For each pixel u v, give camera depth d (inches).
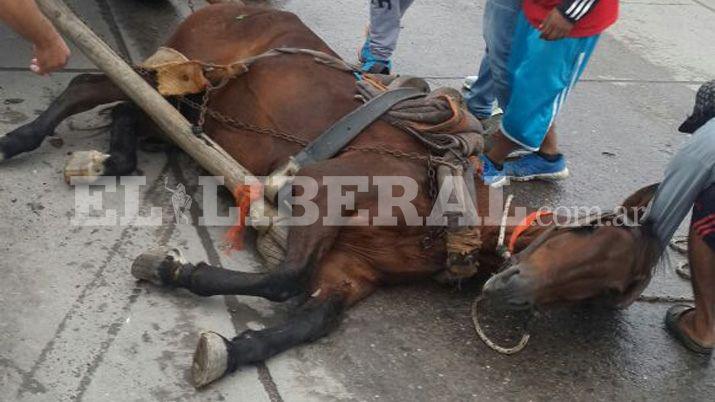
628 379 133.3
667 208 130.1
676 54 277.9
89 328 125.3
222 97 158.9
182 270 131.0
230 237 149.2
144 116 166.6
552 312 145.1
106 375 117.7
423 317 139.6
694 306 146.3
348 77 155.0
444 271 141.8
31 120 174.7
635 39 286.5
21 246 139.3
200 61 160.2
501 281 120.6
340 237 136.5
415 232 137.0
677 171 128.6
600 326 144.1
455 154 137.9
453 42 254.5
